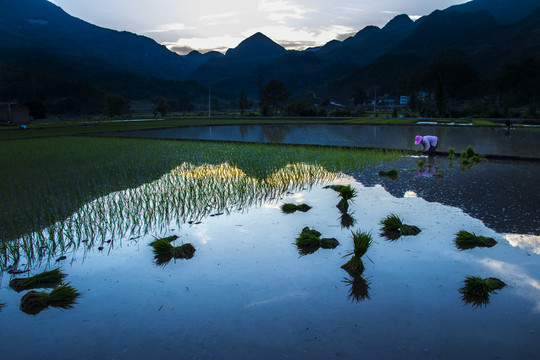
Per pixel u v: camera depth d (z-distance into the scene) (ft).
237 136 72.84
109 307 12.38
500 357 9.54
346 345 10.09
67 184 29.45
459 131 80.64
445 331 10.69
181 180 30.60
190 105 431.43
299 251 16.75
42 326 11.40
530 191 25.89
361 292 13.00
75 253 16.85
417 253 16.08
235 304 12.38
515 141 58.65
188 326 11.18
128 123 131.54
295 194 26.55
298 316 11.59
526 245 16.55
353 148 49.11
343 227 19.66
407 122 114.21
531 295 12.50
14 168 36.47
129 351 10.08
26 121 169.48
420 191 26.53
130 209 23.07
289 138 66.80
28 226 19.98
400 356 9.60
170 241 18.08
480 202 23.34
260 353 9.84
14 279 14.32
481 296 12.48
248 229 19.69
